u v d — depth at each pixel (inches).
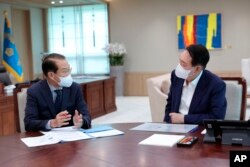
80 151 59.7
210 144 61.4
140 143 63.5
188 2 313.0
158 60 328.2
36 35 262.5
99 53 339.3
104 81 242.7
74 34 310.7
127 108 268.7
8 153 60.1
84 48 325.4
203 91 81.9
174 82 89.1
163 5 320.8
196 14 311.3
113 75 329.7
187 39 314.3
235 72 306.5
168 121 89.3
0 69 190.1
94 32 335.0
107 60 340.2
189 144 60.3
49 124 77.2
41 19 268.4
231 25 303.7
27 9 252.5
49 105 82.6
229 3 301.9
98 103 235.0
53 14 281.1
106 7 337.1
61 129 77.7
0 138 71.7
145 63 332.5
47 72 80.5
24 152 60.4
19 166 52.8
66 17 295.9
